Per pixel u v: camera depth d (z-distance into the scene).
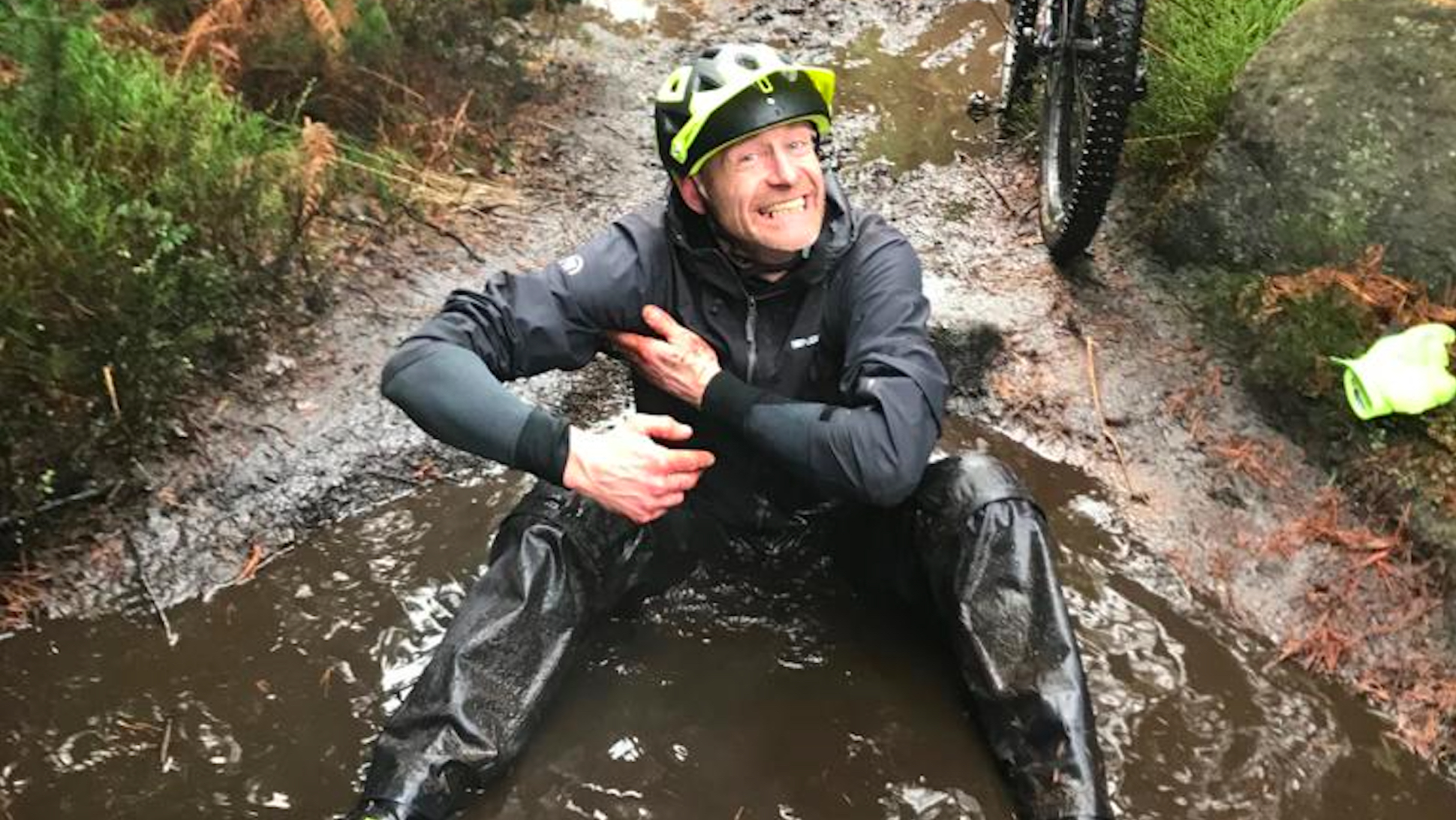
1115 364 3.57
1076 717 2.30
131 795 2.40
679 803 2.39
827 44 5.99
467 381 2.35
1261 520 3.07
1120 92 3.45
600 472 2.33
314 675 2.68
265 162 3.84
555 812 2.35
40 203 3.18
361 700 2.62
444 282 3.89
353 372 3.47
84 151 3.51
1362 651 2.74
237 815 2.36
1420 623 2.77
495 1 5.20
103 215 3.20
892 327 2.43
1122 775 2.46
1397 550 2.90
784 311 2.52
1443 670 2.68
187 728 2.55
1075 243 3.81
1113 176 3.56
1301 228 3.47
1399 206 3.29
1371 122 3.36
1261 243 3.59
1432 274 3.22
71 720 2.56
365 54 4.63
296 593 2.90
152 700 2.61
